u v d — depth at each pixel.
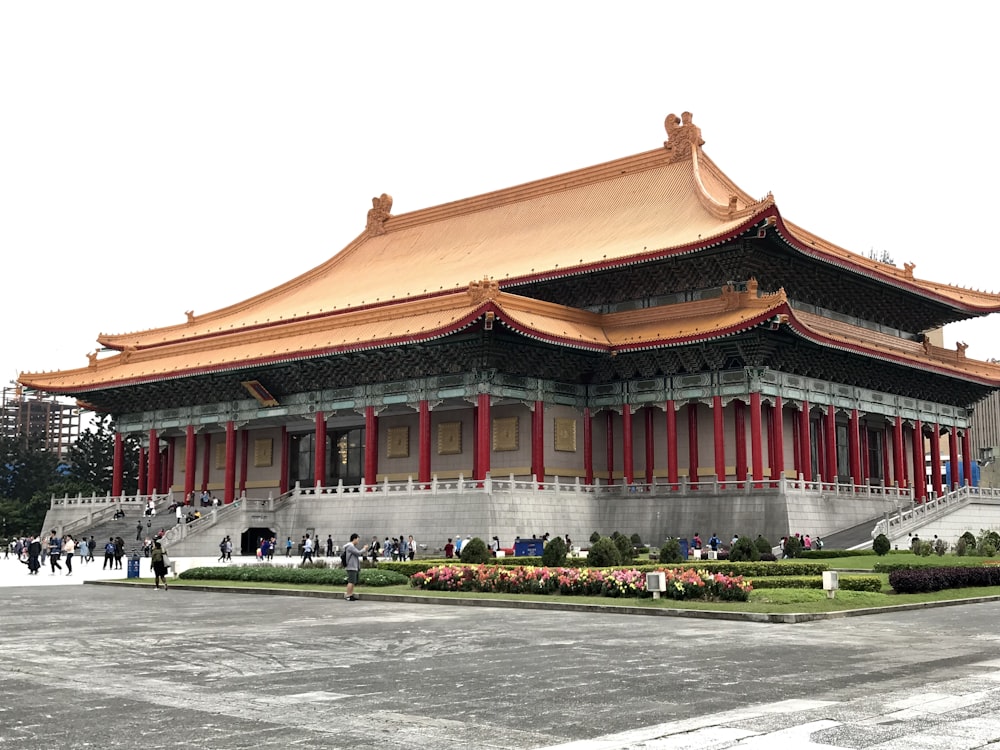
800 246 81.56
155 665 23.19
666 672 21.81
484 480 73.75
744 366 79.00
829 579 38.88
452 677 21.28
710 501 76.25
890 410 95.12
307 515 84.94
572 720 16.83
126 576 61.44
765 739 15.15
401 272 106.25
